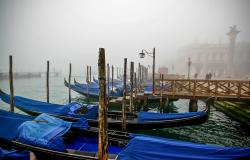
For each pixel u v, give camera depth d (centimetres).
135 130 1029
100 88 506
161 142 521
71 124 754
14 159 539
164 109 1598
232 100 1391
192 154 496
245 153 469
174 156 500
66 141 757
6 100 1285
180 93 1551
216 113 1658
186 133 1170
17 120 803
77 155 612
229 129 1237
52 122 748
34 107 1184
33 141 652
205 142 1036
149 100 1703
